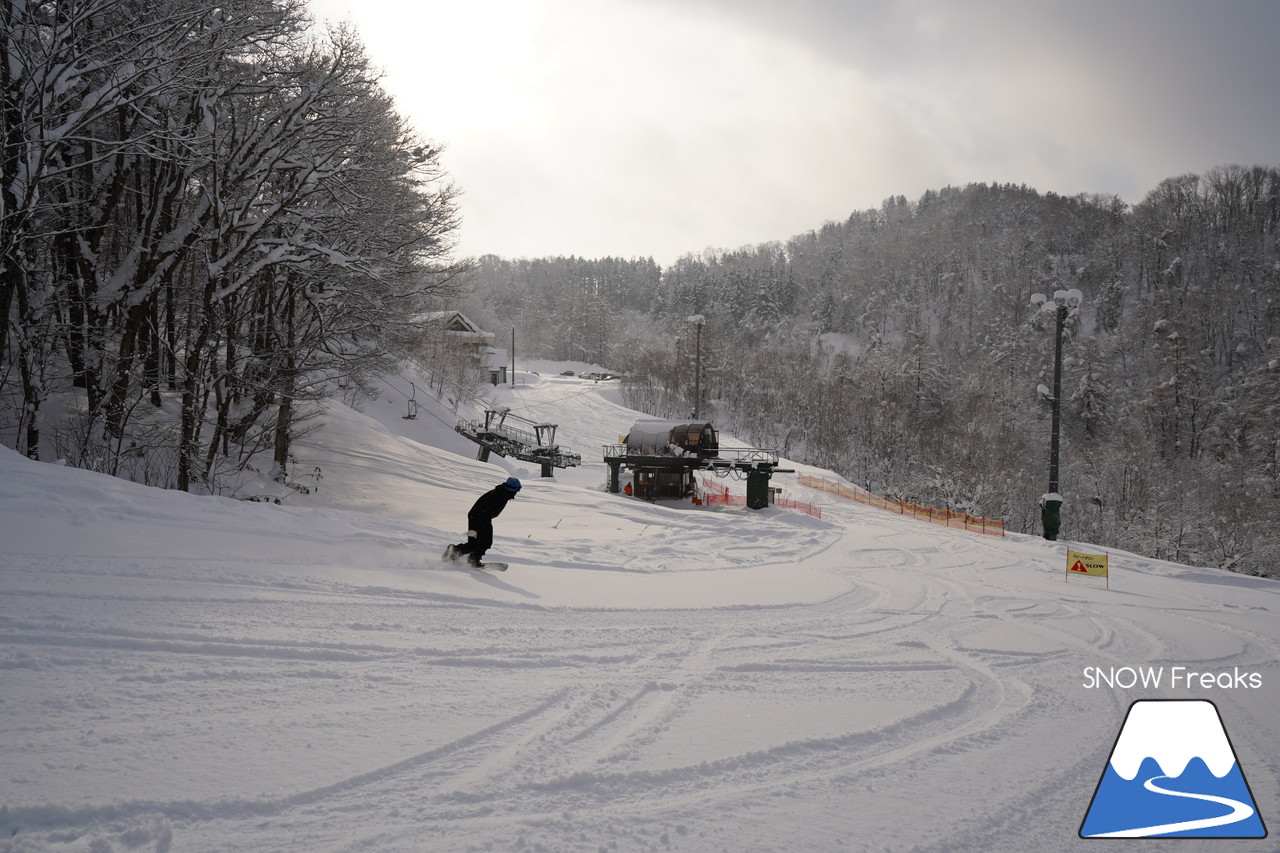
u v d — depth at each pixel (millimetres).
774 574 14617
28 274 16594
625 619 8609
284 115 18984
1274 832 4242
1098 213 199750
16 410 18594
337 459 29188
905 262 194875
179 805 3537
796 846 3662
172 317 22984
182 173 20578
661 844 3590
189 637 5949
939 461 62562
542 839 3547
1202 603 14219
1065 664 8344
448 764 4289
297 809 3629
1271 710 7016
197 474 19609
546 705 5445
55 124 15695
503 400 78250
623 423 73438
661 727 5227
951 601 12398
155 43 15547
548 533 18203
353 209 21062
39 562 7555
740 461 32875
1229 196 154500
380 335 25781
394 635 6777
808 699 6227
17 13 14328
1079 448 73250
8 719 4258
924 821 4070
